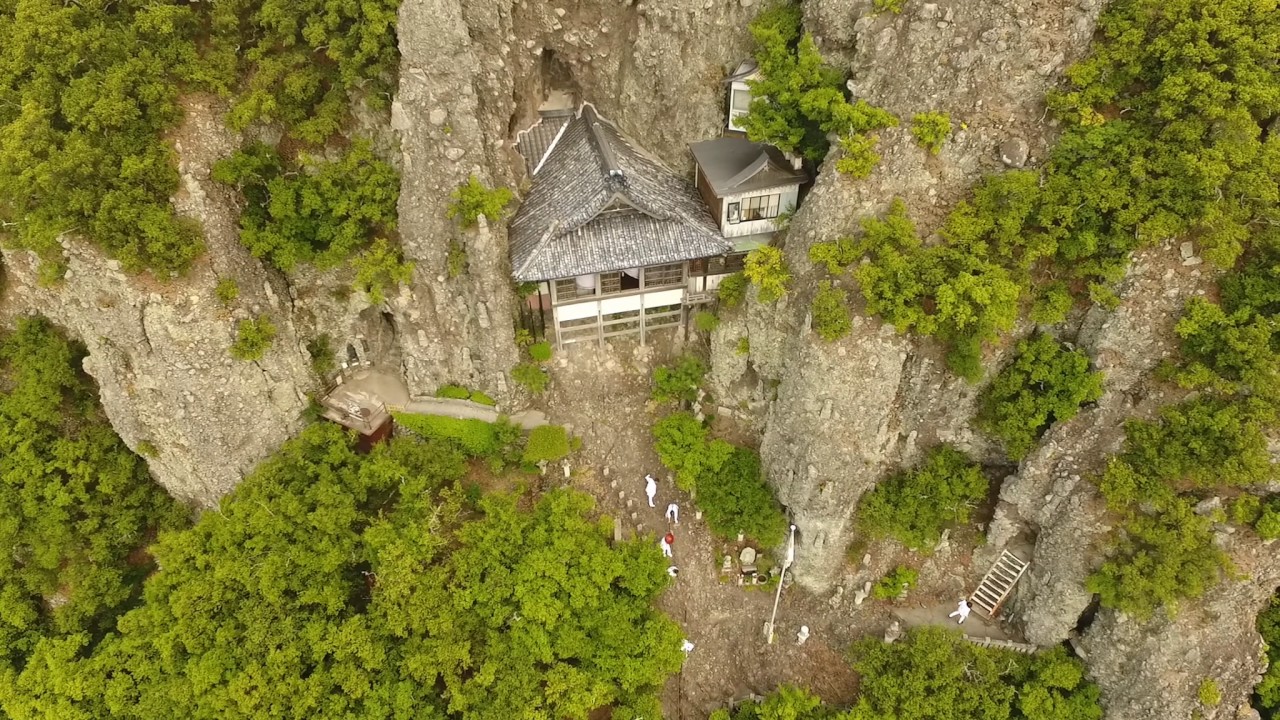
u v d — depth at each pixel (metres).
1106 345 23.78
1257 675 24.84
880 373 25.38
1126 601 23.92
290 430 30.25
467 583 25.95
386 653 25.45
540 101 32.41
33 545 29.38
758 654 29.20
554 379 31.80
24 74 24.53
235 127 25.64
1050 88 23.61
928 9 23.36
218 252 26.38
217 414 27.92
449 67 25.19
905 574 28.70
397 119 25.62
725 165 28.41
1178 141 22.08
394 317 29.75
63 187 23.95
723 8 27.75
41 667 27.83
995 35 23.11
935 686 25.81
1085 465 24.86
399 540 26.08
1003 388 25.39
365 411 30.47
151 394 27.45
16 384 30.22
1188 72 21.52
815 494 27.30
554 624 25.67
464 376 30.86
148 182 24.66
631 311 31.11
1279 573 23.56
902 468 28.83
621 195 27.16
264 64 25.77
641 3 27.98
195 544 26.41
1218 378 22.16
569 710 24.98
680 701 28.62
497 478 30.34
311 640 25.05
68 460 29.36
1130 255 22.97
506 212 28.20
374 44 24.91
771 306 27.38
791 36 27.02
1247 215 21.75
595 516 29.89
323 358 30.91
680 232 28.33
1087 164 22.84
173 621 25.94
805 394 26.16
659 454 29.98
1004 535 27.86
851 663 27.61
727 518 28.97
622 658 25.88
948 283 23.34
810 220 26.02
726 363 30.11
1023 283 23.89
